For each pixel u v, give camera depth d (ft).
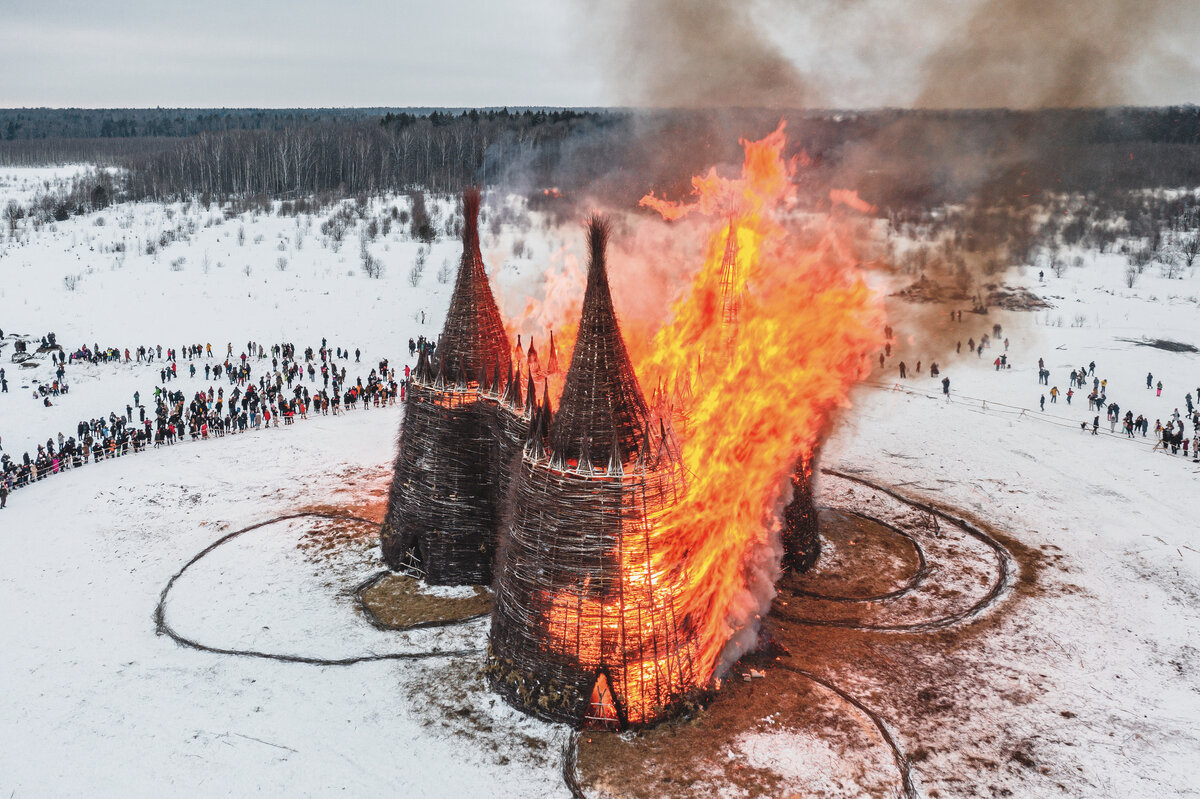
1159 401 214.69
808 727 91.45
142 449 182.39
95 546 134.82
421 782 84.07
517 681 93.97
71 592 120.78
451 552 119.03
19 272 339.57
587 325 88.58
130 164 654.12
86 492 156.66
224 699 96.53
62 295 313.12
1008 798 82.48
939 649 107.24
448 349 117.50
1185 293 310.65
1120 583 124.67
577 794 82.23
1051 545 137.18
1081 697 98.22
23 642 108.17
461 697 96.68
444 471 117.29
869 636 109.91
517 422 107.55
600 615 88.79
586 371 88.22
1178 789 84.02
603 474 87.10
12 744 89.25
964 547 136.05
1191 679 101.91
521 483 93.86
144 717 93.40
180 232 409.49
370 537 136.05
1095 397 211.20
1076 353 254.47
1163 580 125.59
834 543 136.15
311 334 288.51
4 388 229.04
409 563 123.75
